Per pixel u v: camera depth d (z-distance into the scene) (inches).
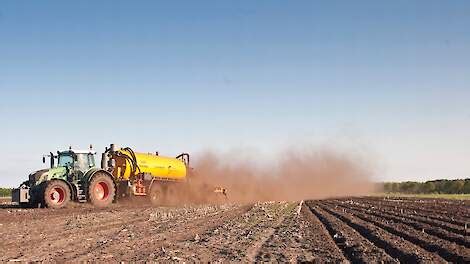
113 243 661.9
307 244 701.9
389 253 642.2
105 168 1427.2
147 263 523.5
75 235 729.0
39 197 1230.9
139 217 1033.5
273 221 1037.8
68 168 1284.4
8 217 973.8
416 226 918.4
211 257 575.5
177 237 743.1
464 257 576.4
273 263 548.1
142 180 1485.0
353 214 1227.2
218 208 1392.7
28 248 606.9
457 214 1213.1
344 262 561.9
